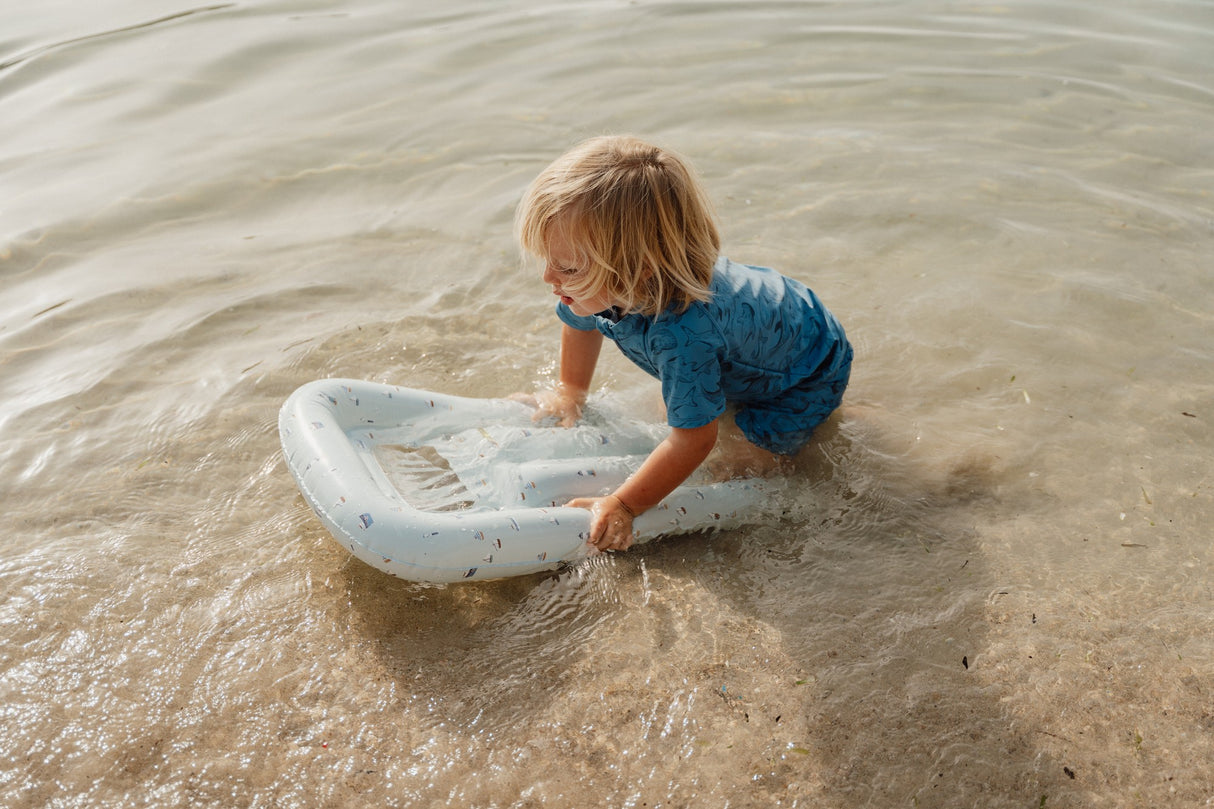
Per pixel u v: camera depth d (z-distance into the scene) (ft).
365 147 15.92
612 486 8.84
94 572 8.21
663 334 8.11
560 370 10.14
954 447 9.72
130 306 11.94
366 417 8.98
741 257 12.90
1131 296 12.01
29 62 18.69
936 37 19.97
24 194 14.42
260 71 18.61
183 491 9.15
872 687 7.25
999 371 10.82
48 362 10.93
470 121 16.67
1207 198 14.19
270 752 6.80
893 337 11.41
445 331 11.55
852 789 6.54
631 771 6.68
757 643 7.64
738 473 9.37
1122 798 6.49
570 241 7.73
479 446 9.03
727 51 19.43
